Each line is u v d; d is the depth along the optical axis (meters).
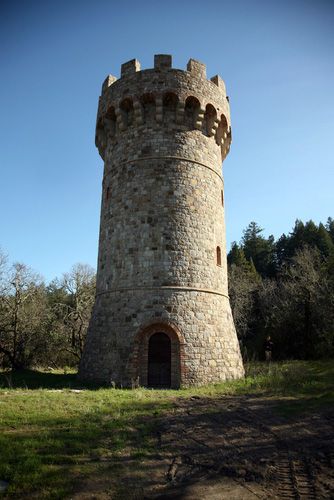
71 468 7.62
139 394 14.64
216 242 20.66
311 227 58.97
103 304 19.59
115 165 21.55
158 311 17.89
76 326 39.06
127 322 18.09
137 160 20.47
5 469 7.38
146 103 21.08
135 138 20.92
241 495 6.68
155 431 10.20
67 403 12.79
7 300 35.44
